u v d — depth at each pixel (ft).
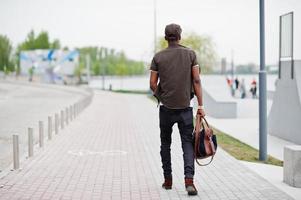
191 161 22.08
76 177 26.73
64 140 44.06
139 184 24.85
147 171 28.58
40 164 30.94
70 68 288.10
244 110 87.15
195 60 22.02
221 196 22.09
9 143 45.29
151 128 55.57
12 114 82.43
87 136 47.32
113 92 184.65
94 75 424.46
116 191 23.24
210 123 65.05
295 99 44.57
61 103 114.42
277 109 49.83
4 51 378.12
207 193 22.71
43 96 150.00
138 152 36.55
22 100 127.44
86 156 34.45
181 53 21.83
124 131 52.11
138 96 151.33
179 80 21.66
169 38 22.24
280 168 30.19
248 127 59.57
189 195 22.18
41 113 84.33
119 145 40.63
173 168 29.71
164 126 22.50
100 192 23.06
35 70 304.91
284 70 48.26
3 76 361.51
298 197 22.02
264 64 33.55
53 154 35.29
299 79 44.75
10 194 22.66
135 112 81.97
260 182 25.29
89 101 108.78
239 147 40.96
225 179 26.09
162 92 22.09
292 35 45.37
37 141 43.88
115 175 27.35
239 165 30.63
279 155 37.32
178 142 42.52
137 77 520.83
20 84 255.29
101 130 53.06
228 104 73.00
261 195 22.30
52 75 291.58
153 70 22.20
